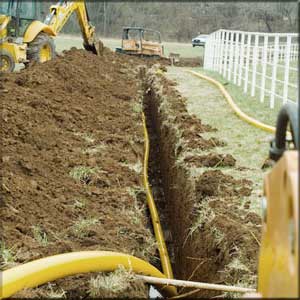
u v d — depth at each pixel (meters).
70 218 6.57
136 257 5.64
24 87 12.59
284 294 1.51
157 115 13.98
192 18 58.03
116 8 57.41
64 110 11.42
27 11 16.45
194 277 6.35
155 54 28.62
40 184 7.39
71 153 9.02
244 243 5.52
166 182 10.27
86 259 4.63
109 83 16.11
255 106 13.00
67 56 18.55
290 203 1.52
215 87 16.62
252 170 8.09
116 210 7.22
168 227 9.08
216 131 10.49
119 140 10.36
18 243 5.41
